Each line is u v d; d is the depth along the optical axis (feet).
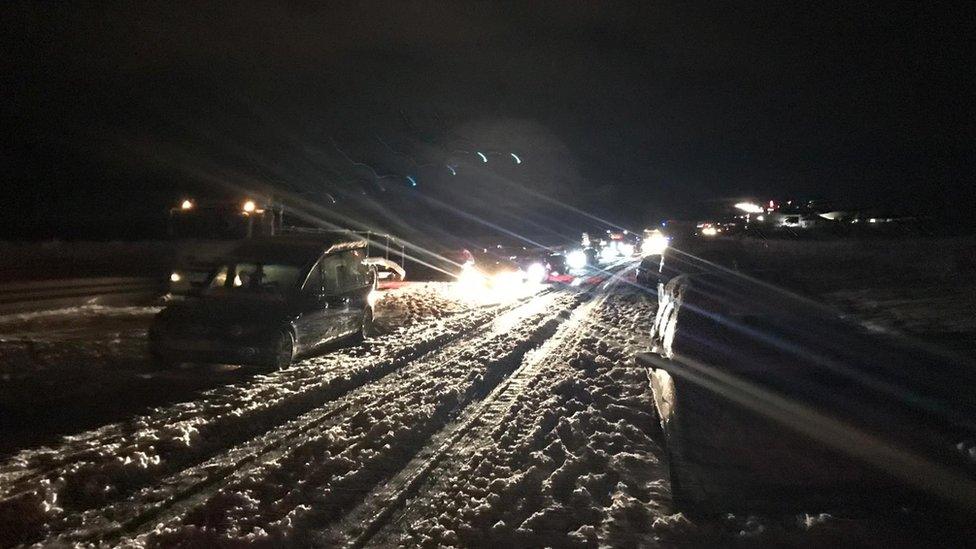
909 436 15.49
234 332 32.07
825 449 16.17
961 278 51.88
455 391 30.01
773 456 16.63
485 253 83.97
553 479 20.13
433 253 97.71
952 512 14.56
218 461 21.17
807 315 21.89
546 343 43.29
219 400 27.09
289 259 37.14
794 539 14.73
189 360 32.19
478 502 18.76
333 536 16.80
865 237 102.53
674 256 62.23
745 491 16.55
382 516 17.84
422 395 29.19
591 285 86.07
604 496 19.29
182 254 53.31
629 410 27.68
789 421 16.70
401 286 78.79
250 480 19.56
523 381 32.68
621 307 62.54
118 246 99.30
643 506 18.12
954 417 15.71
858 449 15.85
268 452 22.09
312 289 36.65
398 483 20.02
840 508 15.58
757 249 90.68
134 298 56.29
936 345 19.34
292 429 24.43
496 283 81.10
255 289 35.60
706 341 20.04
